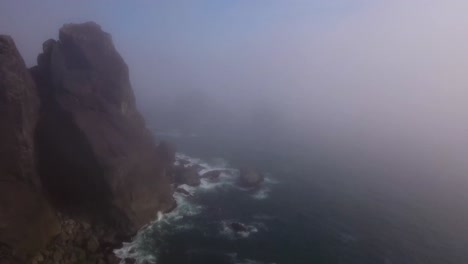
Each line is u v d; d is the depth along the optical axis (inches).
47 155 2236.7
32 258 1756.9
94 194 2241.6
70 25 2586.1
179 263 2055.9
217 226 2512.3
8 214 1747.0
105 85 2544.3
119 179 2260.1
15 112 1897.1
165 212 2632.9
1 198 1759.4
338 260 2206.0
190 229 2437.3
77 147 2228.1
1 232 1679.4
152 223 2466.8
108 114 2470.5
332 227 2628.0
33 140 2128.4
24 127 1942.7
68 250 1929.1
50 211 2004.2
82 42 2534.5
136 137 2623.0
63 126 2255.2
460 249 2407.7
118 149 2340.1
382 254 2304.4
